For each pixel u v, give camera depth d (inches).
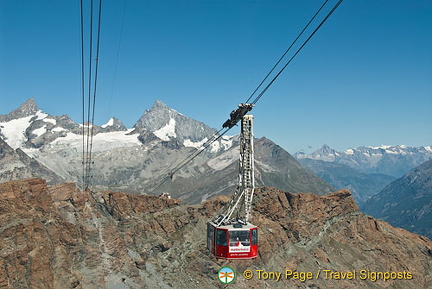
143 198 7746.1
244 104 2452.0
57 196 6323.8
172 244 7106.3
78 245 5620.1
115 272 5693.9
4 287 4141.2
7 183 5177.2
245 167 2623.0
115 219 7091.5
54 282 4751.5
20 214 4950.8
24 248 4589.1
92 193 7450.8
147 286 5807.1
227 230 2470.5
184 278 6456.7
